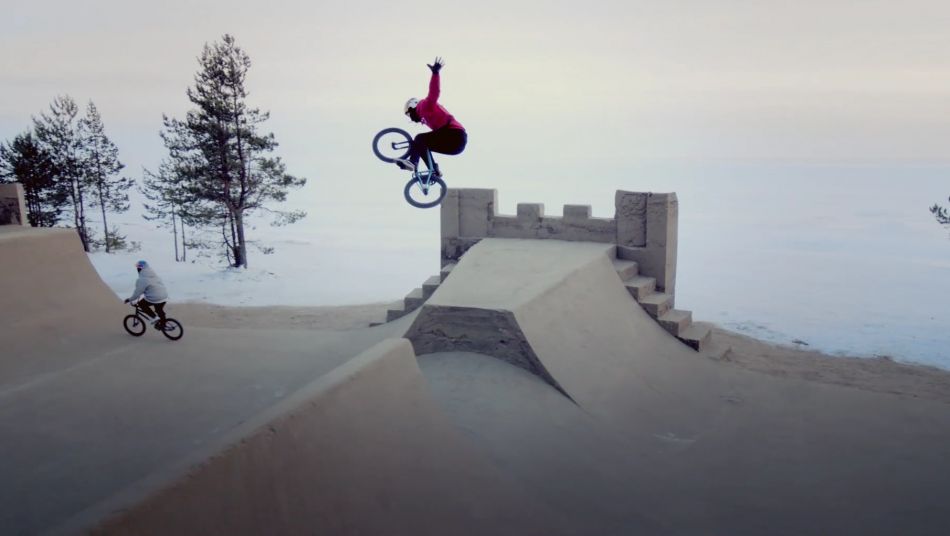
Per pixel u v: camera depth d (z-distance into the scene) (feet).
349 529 17.33
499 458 26.21
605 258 47.24
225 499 14.90
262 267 92.12
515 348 34.94
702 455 30.53
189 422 31.94
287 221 90.74
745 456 30.40
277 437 16.85
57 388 35.60
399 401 21.97
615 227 50.29
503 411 30.35
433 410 23.18
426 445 21.67
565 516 22.93
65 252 47.01
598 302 42.73
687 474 28.37
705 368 42.57
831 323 60.13
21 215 59.77
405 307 50.80
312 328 56.24
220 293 72.59
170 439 30.09
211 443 16.01
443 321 36.83
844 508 25.49
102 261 89.20
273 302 68.23
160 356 41.32
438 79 30.60
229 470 15.25
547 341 35.94
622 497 25.50
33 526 23.25
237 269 84.99
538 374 34.32
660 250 48.85
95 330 44.60
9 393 34.83
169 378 37.63
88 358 40.78
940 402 38.22
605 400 34.35
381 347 23.29
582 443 29.45
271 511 15.80
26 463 27.58
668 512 24.76
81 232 97.04
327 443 18.34
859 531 23.76
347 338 46.29
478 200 53.72
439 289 40.88
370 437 19.86
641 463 28.91
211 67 81.61
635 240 49.73
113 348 42.50
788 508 25.45
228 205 84.64
